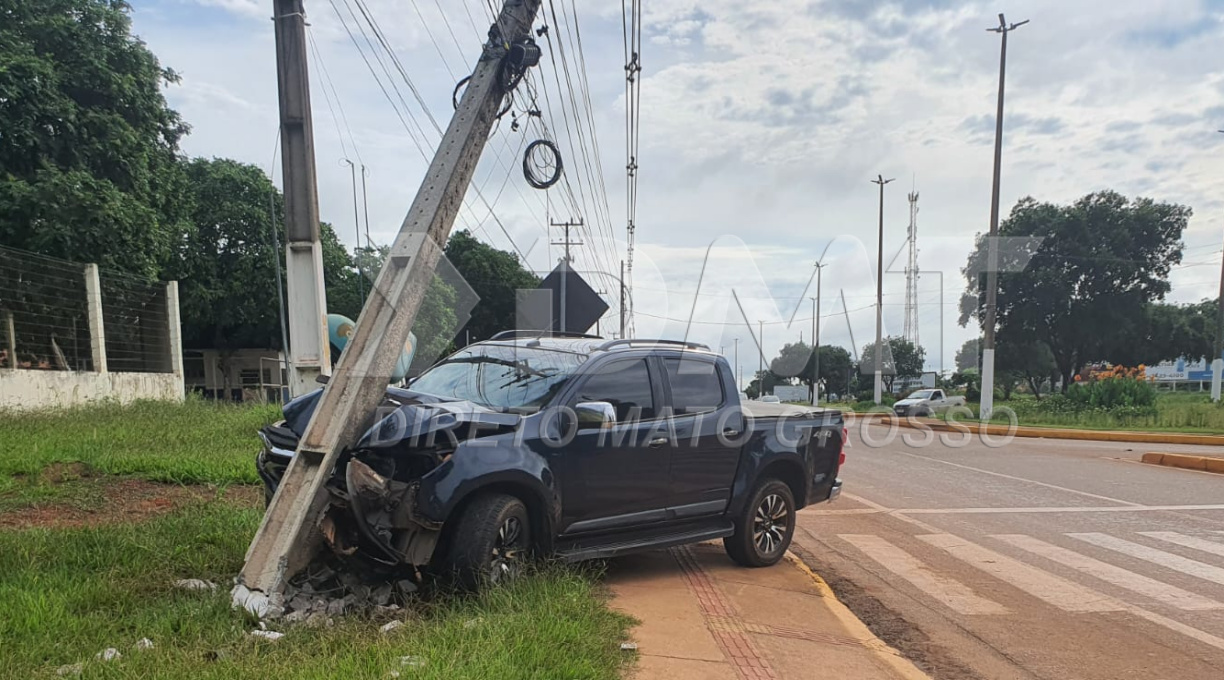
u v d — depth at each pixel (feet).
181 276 90.94
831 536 26.18
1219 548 24.91
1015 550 24.39
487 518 14.67
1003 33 78.84
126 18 58.34
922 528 27.58
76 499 21.62
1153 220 123.34
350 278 107.45
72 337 44.01
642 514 17.85
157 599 13.89
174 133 65.10
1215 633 17.10
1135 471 43.01
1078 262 125.39
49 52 52.70
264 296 94.22
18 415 35.78
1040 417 80.33
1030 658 15.51
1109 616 18.15
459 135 18.51
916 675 13.85
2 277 39.11
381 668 10.62
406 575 15.12
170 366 53.16
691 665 12.93
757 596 17.95
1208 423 72.02
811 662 13.92
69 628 11.94
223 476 25.04
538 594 14.34
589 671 11.43
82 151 53.88
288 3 24.71
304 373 25.41
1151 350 137.80
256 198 95.66
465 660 11.04
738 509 19.97
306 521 14.32
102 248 50.62
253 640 11.89
